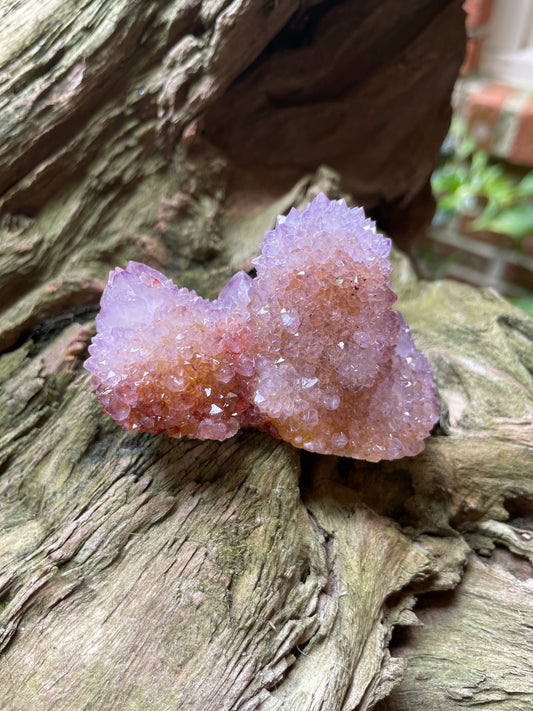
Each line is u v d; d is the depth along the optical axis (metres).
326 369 0.11
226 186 0.16
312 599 0.11
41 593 0.10
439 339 0.15
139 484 0.11
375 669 0.10
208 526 0.11
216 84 0.14
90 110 0.14
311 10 0.17
